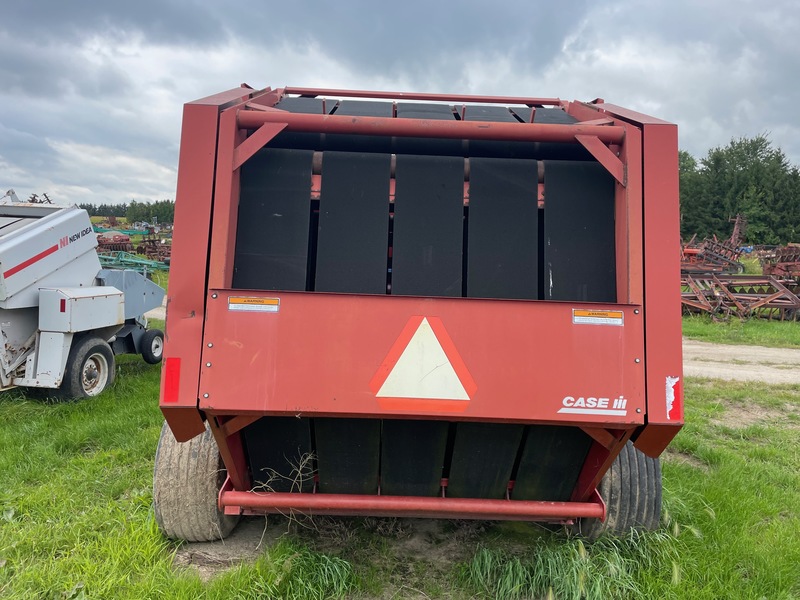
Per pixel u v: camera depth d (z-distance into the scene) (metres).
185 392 2.33
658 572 2.93
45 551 3.15
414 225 2.64
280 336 2.35
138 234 40.31
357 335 2.36
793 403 7.25
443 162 2.70
